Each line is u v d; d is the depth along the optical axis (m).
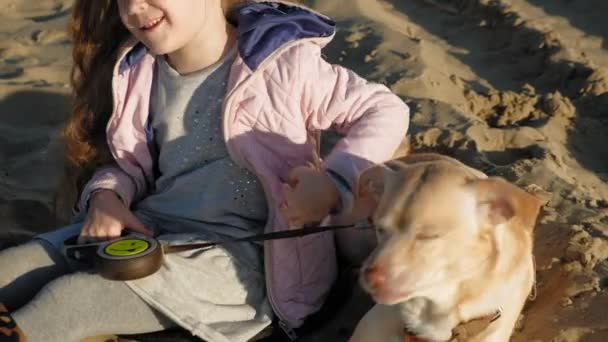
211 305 1.85
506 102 2.89
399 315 1.75
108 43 2.00
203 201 1.92
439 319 1.71
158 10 1.83
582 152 2.66
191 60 1.90
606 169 2.59
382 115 1.91
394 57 3.16
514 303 1.76
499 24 3.48
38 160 2.64
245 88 1.87
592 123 2.79
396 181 1.62
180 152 1.93
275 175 1.88
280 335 1.94
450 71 3.14
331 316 1.98
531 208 1.58
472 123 2.68
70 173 2.17
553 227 2.17
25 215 2.42
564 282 2.03
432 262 1.59
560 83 3.02
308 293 1.91
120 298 1.80
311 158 1.91
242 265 1.89
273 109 1.87
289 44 1.88
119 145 1.97
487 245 1.64
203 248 1.87
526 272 1.77
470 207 1.60
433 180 1.60
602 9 3.56
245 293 1.89
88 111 2.03
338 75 1.93
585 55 3.20
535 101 2.88
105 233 1.90
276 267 1.87
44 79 3.12
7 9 3.89
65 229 1.94
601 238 2.14
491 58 3.25
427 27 3.58
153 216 1.97
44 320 1.76
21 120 2.86
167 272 1.82
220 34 1.90
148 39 1.86
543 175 2.42
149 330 1.84
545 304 2.00
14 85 3.04
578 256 2.08
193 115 1.91
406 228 1.58
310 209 1.79
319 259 1.92
